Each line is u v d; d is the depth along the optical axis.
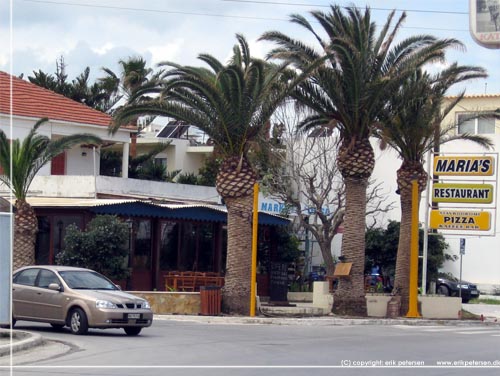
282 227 43.03
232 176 31.02
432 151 40.81
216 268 40.72
